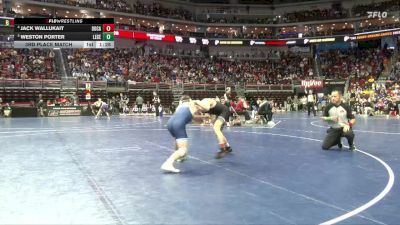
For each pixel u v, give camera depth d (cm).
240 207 506
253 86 4509
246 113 2167
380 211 490
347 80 4681
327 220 454
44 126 1931
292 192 586
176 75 4703
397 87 3712
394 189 607
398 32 4753
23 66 3653
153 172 737
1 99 3045
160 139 1317
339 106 1051
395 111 3112
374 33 4997
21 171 739
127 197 554
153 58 4928
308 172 743
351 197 558
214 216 467
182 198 550
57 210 489
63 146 1123
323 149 1068
